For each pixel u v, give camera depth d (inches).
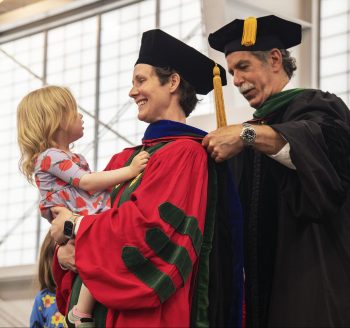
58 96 174.4
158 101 166.4
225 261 157.4
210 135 158.6
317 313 155.1
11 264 456.4
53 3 442.0
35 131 171.0
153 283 141.3
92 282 144.0
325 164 157.8
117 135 430.3
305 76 352.2
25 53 467.5
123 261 143.5
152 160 156.3
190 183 153.1
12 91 470.6
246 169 176.6
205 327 147.9
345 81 350.9
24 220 460.4
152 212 147.3
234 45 187.5
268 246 166.9
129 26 431.8
